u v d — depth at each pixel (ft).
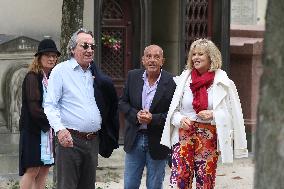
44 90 36.01
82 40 32.32
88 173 33.04
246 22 74.23
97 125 32.65
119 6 59.06
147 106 35.09
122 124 57.98
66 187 32.42
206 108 33.19
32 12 51.62
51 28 52.13
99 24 54.95
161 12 61.16
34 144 35.96
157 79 35.17
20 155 36.19
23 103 36.14
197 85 33.35
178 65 60.39
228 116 33.17
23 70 49.57
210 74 33.45
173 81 35.24
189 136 33.58
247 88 61.57
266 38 16.80
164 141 34.27
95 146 32.94
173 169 34.09
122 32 59.31
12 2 51.08
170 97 34.99
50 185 46.24
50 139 36.27
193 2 61.46
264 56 16.87
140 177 35.83
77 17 44.16
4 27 50.90
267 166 16.63
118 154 55.83
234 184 50.62
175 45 60.70
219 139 32.86
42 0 51.80
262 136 16.76
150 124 34.76
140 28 58.39
